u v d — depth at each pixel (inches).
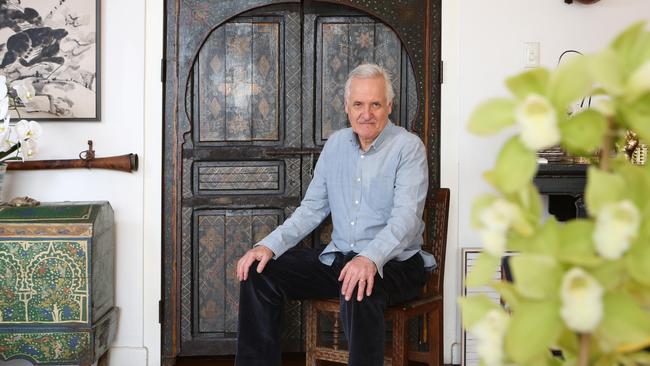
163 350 135.9
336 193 113.3
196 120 135.9
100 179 133.9
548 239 20.2
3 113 113.3
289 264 107.2
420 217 109.2
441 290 115.3
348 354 103.5
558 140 19.4
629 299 19.4
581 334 21.1
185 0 134.5
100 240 123.4
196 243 136.3
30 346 118.6
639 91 19.4
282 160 136.4
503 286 21.5
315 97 136.3
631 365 21.6
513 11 133.8
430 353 114.7
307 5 135.4
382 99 108.8
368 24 135.9
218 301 136.5
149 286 135.3
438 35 134.8
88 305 118.5
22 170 131.1
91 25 131.6
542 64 134.0
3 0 130.8
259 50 135.6
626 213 18.6
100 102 132.7
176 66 134.7
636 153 107.4
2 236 117.3
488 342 21.3
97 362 130.3
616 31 134.0
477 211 21.6
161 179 135.0
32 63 131.3
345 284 95.3
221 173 136.2
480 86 134.6
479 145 134.6
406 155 109.5
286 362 134.4
